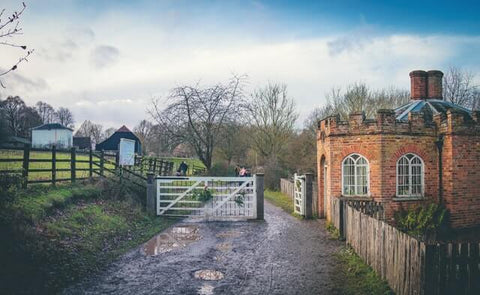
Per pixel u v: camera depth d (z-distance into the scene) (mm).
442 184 14875
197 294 7109
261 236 12453
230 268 8797
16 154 26766
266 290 7359
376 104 35688
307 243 11414
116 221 12625
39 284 7004
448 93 41906
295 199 17906
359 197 14531
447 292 6148
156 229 13211
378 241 8039
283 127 38219
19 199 10281
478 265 6168
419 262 6180
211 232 13078
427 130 14930
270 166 32031
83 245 9531
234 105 24266
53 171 13477
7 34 5230
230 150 30547
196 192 15922
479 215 14656
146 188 16547
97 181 15734
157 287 7441
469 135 14547
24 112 67125
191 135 23578
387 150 14445
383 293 7090
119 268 8625
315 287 7531
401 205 14531
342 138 14930
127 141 25219
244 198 15930
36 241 8344
